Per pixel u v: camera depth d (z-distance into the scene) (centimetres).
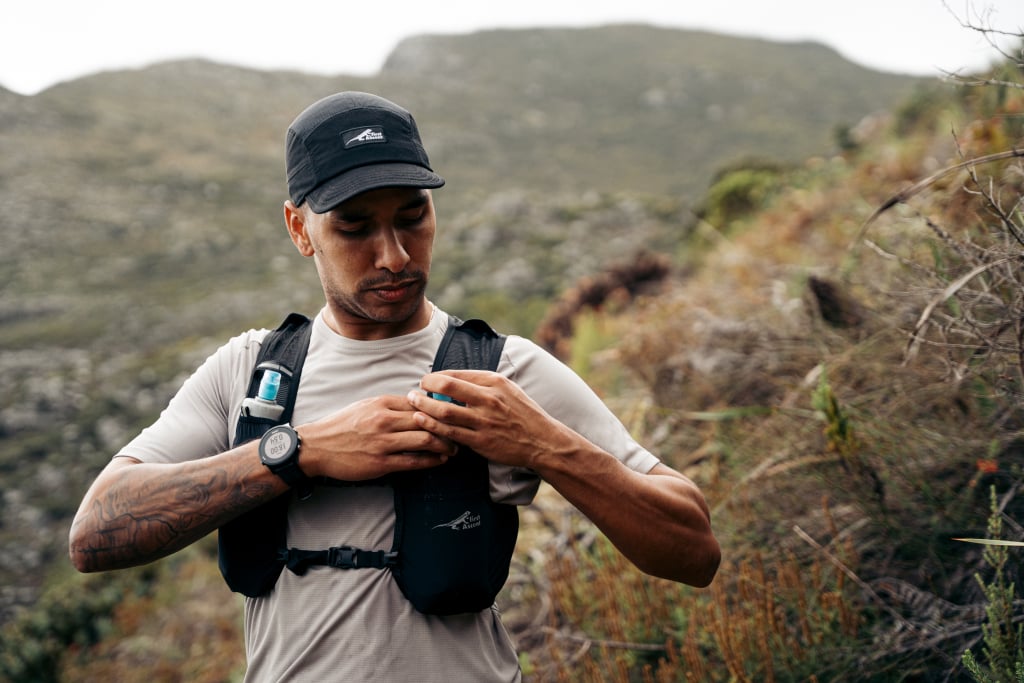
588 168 9325
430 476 136
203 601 833
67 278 5738
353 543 137
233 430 151
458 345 150
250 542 140
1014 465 208
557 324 907
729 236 827
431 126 10562
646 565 142
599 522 137
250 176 8562
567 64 13300
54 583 1841
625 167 9300
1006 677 163
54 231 6638
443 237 4066
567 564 291
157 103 10775
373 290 140
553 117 11381
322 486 139
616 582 270
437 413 131
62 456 3177
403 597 135
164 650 729
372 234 139
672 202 3584
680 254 961
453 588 132
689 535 140
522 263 3177
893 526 222
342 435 134
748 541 261
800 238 524
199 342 4353
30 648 796
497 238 3784
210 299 5078
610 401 462
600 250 3238
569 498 136
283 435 135
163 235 6669
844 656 204
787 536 253
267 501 137
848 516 244
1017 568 194
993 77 212
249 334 160
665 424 375
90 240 6538
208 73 12044
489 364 146
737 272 505
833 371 271
